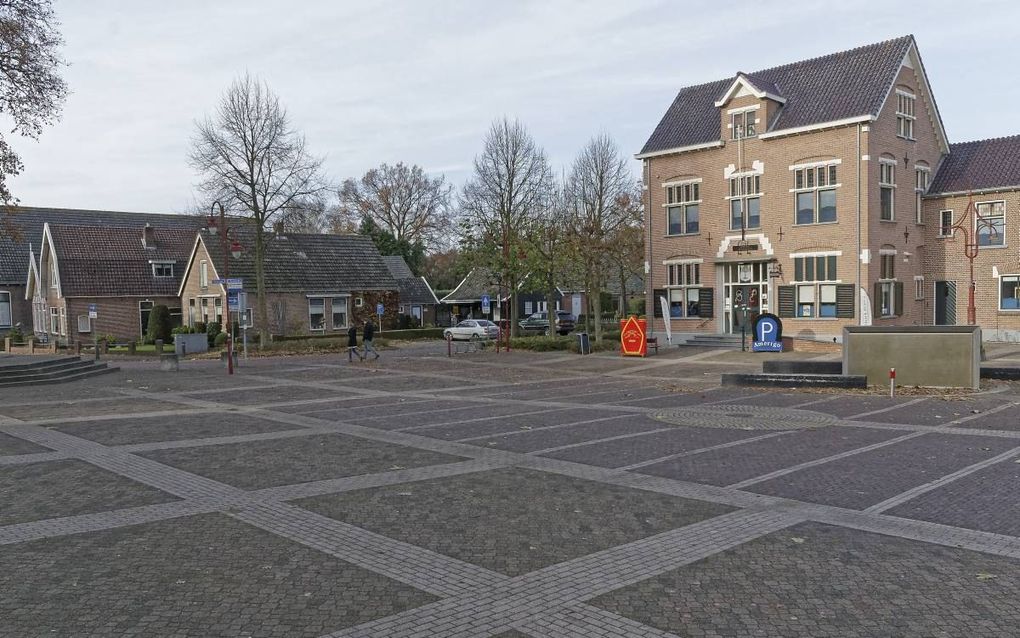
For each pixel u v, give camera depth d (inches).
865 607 225.9
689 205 1432.1
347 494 366.0
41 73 960.3
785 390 776.3
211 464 438.6
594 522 316.2
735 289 1389.0
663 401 716.0
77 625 216.1
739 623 216.1
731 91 1349.7
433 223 3046.3
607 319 2551.7
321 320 1991.9
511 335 1625.2
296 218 1550.2
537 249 1419.8
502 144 1852.9
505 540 293.0
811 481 384.8
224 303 1866.4
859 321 1222.3
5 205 1031.6
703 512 330.0
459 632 211.5
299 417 635.5
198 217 1994.3
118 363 1327.5
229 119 1435.8
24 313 2301.9
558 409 671.8
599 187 2012.8
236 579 252.8
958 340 753.0
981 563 261.6
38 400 769.6
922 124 1355.8
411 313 2581.2
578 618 220.2
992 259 1306.6
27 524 318.3
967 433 513.0
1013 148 1336.1
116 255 2078.0
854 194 1225.4
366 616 222.5
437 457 456.8
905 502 341.7
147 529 310.3
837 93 1284.4
